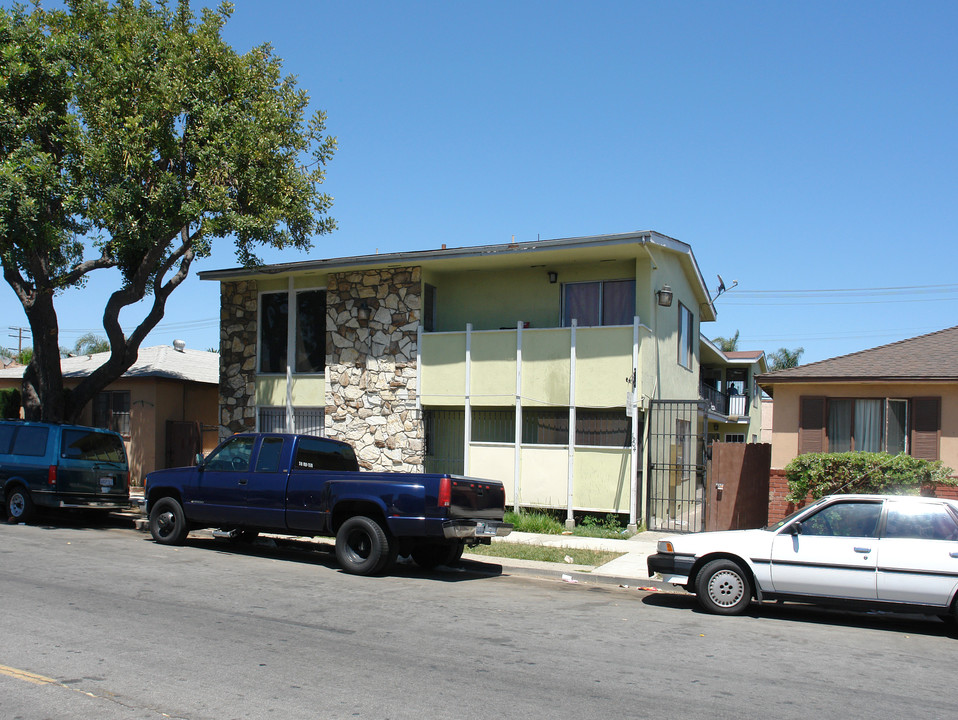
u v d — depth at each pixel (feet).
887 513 29.58
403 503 35.63
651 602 32.99
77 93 52.54
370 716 17.46
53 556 37.88
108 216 50.57
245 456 41.29
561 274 60.54
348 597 30.94
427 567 40.11
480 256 57.77
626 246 54.08
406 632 25.36
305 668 20.93
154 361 79.66
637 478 54.03
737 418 99.96
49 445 50.39
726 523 51.29
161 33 54.65
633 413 52.75
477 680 20.40
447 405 59.72
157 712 17.37
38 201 50.60
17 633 23.56
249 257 60.03
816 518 30.35
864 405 46.70
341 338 63.87
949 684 21.81
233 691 18.88
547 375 56.18
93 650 22.02
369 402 62.28
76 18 56.59
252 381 68.54
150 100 52.06
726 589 30.63
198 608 27.78
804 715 18.62
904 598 28.32
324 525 37.76
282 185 55.57
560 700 19.02
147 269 57.36
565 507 54.85
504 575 38.86
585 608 30.86
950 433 44.34
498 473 57.21
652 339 57.62
